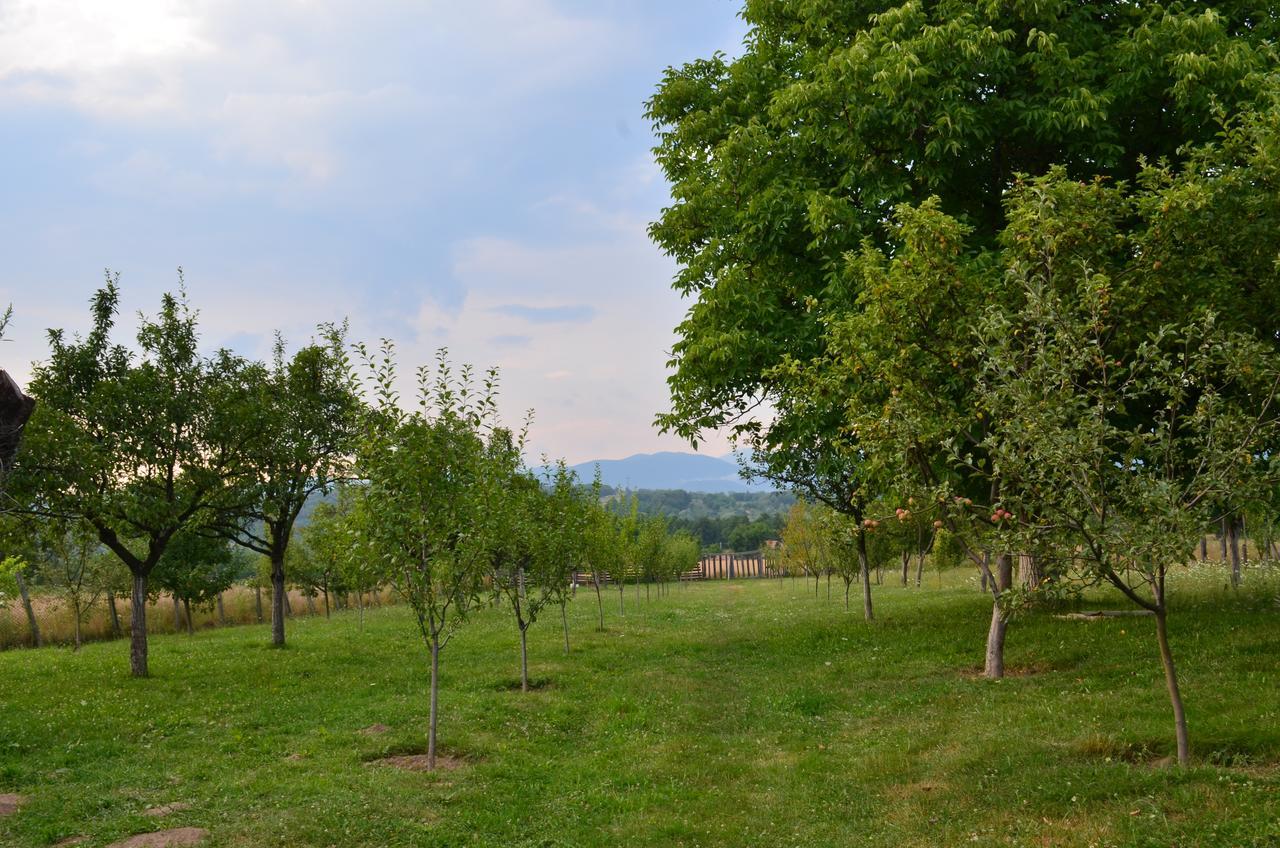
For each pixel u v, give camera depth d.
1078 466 8.59
